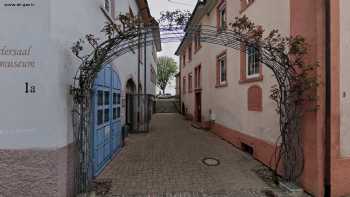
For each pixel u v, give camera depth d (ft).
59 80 14.26
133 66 43.60
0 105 13.78
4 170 13.76
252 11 26.48
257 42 17.88
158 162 25.20
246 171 22.03
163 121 66.49
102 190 17.83
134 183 19.22
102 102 22.54
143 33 16.87
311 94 16.63
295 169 18.06
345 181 16.40
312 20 16.69
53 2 14.01
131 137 40.63
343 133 16.56
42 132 13.92
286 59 17.21
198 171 22.22
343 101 16.60
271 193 17.07
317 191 16.19
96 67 16.28
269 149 22.65
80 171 16.39
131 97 45.44
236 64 31.68
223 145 33.30
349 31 16.75
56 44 14.10
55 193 13.96
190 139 38.29
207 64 47.24
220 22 41.11
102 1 23.35
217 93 41.27
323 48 16.42
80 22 17.62
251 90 26.76
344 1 16.75
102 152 22.66
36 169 13.88
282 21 20.42
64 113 14.82
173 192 17.48
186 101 75.05
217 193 17.29
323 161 16.25
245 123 28.60
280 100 18.56
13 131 13.82
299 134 17.83
